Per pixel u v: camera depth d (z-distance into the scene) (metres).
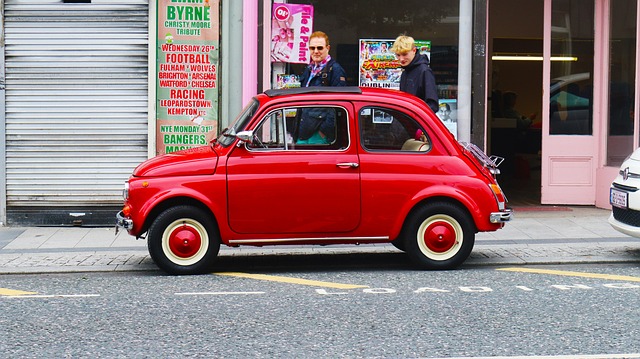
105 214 12.59
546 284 8.64
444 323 7.12
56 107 12.45
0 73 12.37
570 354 6.23
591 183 13.95
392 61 13.20
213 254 9.27
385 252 10.56
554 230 11.95
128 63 12.44
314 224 9.18
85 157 12.53
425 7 13.16
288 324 7.13
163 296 8.24
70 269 9.57
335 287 8.59
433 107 10.94
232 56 12.65
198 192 9.07
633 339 6.62
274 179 9.11
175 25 12.47
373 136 9.26
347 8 13.10
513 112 17.48
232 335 6.81
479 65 13.16
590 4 13.80
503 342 6.55
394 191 9.20
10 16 12.32
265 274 9.34
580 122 13.92
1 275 9.41
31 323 7.23
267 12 12.83
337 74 11.55
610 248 10.60
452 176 9.26
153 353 6.34
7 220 12.54
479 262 9.79
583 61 13.88
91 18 12.36
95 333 6.90
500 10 16.66
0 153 12.47
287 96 9.27
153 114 12.49
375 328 6.98
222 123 12.64
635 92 13.20
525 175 17.58
